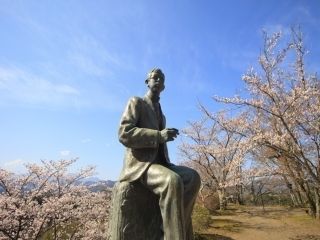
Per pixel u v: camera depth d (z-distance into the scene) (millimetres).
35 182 11398
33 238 10117
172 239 3080
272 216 24500
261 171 16000
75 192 11812
